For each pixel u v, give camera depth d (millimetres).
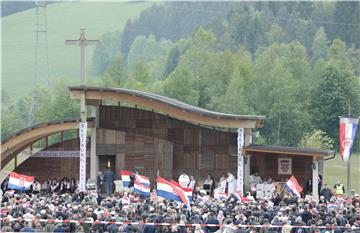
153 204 82438
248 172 119188
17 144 125875
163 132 127125
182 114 121375
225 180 115938
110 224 70500
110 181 116812
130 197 92188
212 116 119625
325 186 121312
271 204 87375
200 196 102875
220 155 125562
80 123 121062
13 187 97062
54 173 126562
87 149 126125
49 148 126812
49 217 71562
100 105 127688
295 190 98625
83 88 121625
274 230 72688
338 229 72562
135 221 73375
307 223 75500
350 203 94000
